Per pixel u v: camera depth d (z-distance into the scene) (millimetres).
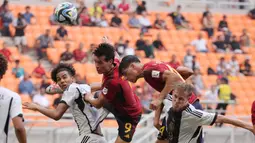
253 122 21219
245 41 62406
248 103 55562
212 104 49781
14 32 54750
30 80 48219
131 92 22281
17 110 18500
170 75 21156
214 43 60656
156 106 21172
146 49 55562
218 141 47219
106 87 21781
